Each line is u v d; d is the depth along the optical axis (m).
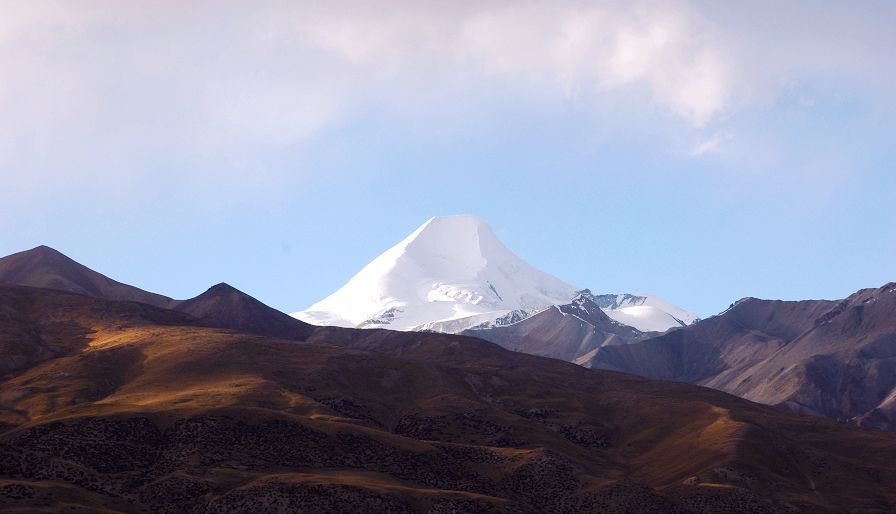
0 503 163.12
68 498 173.12
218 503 185.00
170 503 185.38
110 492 185.50
